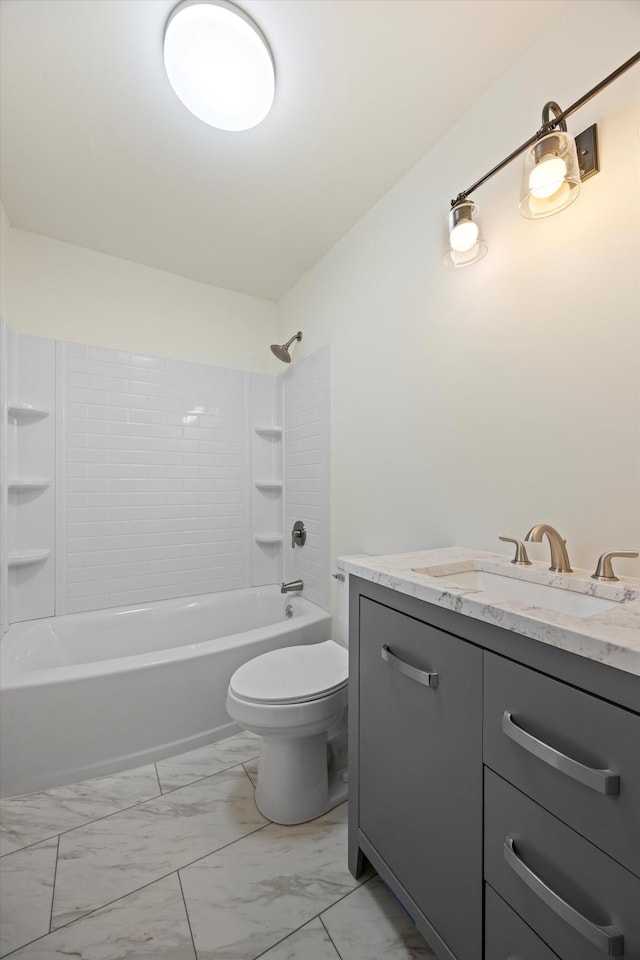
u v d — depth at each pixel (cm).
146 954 95
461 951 78
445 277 150
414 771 90
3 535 188
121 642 223
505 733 68
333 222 203
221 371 271
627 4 98
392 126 147
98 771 157
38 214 199
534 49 119
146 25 114
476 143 138
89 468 228
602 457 103
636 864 52
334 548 218
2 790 144
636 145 96
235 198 186
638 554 91
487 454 133
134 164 165
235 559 274
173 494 253
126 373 239
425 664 88
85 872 115
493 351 131
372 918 103
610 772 54
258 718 130
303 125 146
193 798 146
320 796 140
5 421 191
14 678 151
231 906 106
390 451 177
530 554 119
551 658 62
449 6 110
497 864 71
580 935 58
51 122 145
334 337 221
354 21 113
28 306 213
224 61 119
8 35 116
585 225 106
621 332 99
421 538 160
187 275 256
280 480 283
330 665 155
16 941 97
